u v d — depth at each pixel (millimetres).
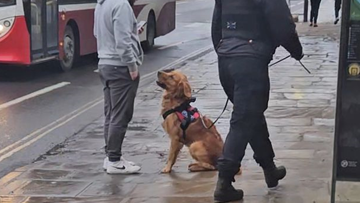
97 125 13836
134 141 11977
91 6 24141
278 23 7617
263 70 7926
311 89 17016
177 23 42031
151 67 22953
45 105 16172
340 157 7281
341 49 7039
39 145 12258
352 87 7090
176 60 24875
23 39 19641
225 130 12664
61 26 21750
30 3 19781
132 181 9570
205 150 9812
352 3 6914
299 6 57250
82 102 16641
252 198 8492
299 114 13906
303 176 9438
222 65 8070
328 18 42969
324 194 8594
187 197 8664
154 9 29047
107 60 9727
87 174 10055
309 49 25844
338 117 7188
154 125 13336
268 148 8617
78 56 23438
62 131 13391
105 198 8805
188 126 9781
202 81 19000
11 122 14258
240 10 7898
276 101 15352
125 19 9398
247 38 7891
